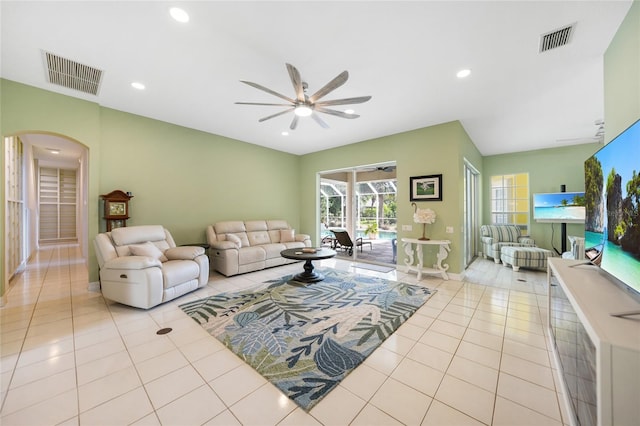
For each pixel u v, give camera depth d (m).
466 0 1.80
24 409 1.46
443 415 1.42
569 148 5.61
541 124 4.29
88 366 1.85
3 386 1.64
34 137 5.04
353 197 5.82
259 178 5.83
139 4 1.86
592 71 2.70
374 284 3.88
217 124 4.44
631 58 1.85
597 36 2.15
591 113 3.81
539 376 1.75
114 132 3.74
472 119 4.09
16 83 2.96
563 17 1.95
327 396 1.57
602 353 0.91
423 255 4.57
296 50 2.39
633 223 1.26
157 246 3.68
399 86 3.04
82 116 3.41
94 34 2.18
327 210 6.82
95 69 2.72
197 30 2.13
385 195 5.95
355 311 2.84
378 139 5.16
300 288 3.68
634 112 1.82
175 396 1.57
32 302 3.12
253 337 2.27
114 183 3.74
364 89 3.11
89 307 2.96
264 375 1.76
